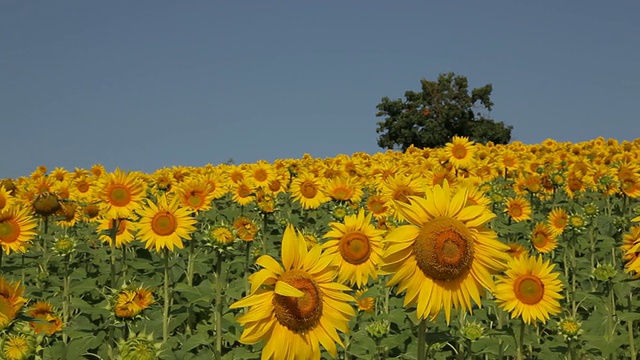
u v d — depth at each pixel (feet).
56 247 26.32
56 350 21.72
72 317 26.71
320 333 12.43
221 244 22.08
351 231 24.58
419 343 12.54
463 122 185.57
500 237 39.50
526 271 22.44
